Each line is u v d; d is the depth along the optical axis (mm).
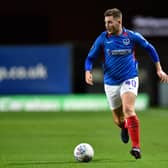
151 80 82875
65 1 84062
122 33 34156
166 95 83500
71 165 33156
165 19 84000
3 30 85250
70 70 80188
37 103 80250
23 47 79250
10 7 84250
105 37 34406
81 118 68625
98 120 65812
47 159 35969
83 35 84188
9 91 79750
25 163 34406
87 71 34844
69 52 79625
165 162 34219
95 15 84062
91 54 34938
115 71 34406
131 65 34250
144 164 33375
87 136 49875
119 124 37375
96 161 34688
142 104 82125
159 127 57688
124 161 34625
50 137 49156
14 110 80062
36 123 62500
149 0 84188
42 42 85375
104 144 44000
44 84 79875
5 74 79438
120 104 35844
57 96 80625
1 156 37719
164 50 83438
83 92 82250
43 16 84688
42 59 79438
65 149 41156
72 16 84125
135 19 84250
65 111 79562
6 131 54375
